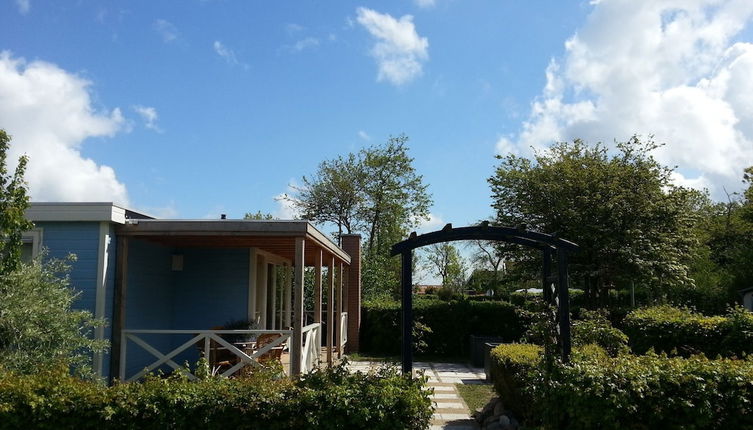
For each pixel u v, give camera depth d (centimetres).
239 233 846
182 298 1134
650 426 498
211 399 512
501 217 1836
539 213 1780
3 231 635
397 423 489
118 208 846
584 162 1809
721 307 2412
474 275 4028
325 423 492
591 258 1722
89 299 827
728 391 498
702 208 3256
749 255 2628
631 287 2014
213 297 1132
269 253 1316
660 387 501
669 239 1705
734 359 584
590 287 1797
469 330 1755
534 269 1783
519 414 732
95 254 834
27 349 665
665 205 1695
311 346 1074
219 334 964
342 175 2930
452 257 4169
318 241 980
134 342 951
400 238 2909
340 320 1478
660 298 2072
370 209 2919
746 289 2305
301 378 556
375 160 2881
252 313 1130
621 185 1736
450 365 1523
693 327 974
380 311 1802
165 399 514
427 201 2972
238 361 992
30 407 514
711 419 495
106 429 511
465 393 1038
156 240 1017
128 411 510
